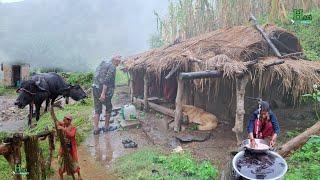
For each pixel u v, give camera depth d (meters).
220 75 9.23
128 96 15.06
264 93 11.20
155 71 11.37
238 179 4.48
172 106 12.48
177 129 10.09
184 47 11.38
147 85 12.57
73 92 11.73
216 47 10.55
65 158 6.61
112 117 11.86
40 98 10.82
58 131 6.47
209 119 10.39
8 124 12.06
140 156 8.21
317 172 6.50
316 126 8.23
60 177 6.74
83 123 11.13
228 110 10.91
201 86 10.40
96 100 10.12
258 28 10.43
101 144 9.36
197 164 7.61
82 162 8.15
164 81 13.12
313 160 7.14
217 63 9.09
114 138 9.83
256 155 4.75
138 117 11.87
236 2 14.68
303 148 7.49
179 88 10.12
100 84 10.00
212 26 15.59
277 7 13.60
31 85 10.59
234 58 9.69
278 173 4.41
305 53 11.94
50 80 11.19
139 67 12.15
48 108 12.99
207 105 11.43
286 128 9.91
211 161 7.80
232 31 11.52
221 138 9.43
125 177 7.23
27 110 14.26
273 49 9.84
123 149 8.94
